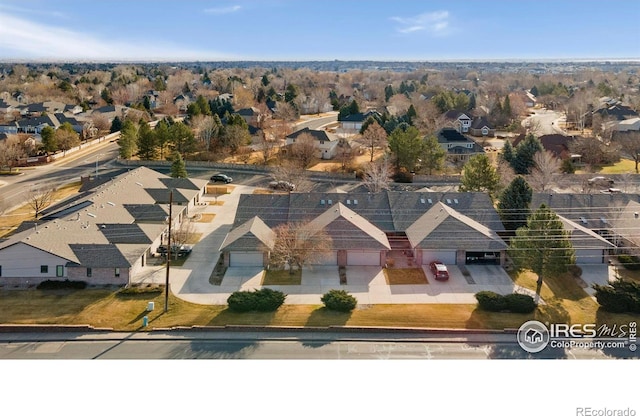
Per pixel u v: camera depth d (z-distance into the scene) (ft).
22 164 266.77
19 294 120.57
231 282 128.67
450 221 143.33
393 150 247.29
